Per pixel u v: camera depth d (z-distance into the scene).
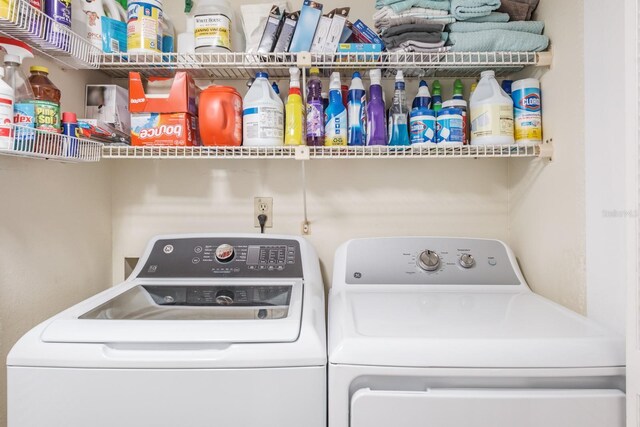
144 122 1.52
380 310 1.26
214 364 0.98
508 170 1.88
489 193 1.89
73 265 1.58
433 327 1.09
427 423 0.97
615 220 1.14
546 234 1.53
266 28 1.55
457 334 1.04
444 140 1.56
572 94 1.35
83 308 1.18
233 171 1.89
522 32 1.50
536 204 1.61
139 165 1.89
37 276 1.37
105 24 1.49
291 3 1.85
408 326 1.10
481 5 1.50
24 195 1.30
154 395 0.99
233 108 1.53
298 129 1.53
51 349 0.98
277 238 1.67
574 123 1.34
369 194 1.90
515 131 1.56
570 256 1.37
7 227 1.23
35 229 1.36
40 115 1.16
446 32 1.54
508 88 1.64
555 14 1.45
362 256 1.61
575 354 0.99
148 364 0.98
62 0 1.24
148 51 1.49
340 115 1.58
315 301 1.29
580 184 1.31
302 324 1.08
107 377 0.98
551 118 1.48
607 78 1.17
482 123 1.52
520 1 1.57
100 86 1.62
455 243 1.63
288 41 1.56
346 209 1.90
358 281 1.54
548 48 1.50
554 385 1.00
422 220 1.90
